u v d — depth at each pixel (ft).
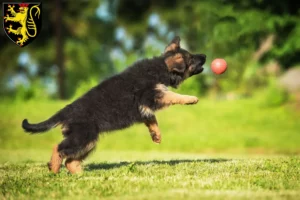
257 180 21.72
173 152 54.75
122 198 18.44
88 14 136.77
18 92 87.92
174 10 133.28
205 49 104.53
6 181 22.80
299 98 74.79
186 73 28.37
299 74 78.54
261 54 85.71
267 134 64.23
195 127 68.23
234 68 102.27
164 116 72.79
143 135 65.51
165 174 23.61
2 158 40.86
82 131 23.99
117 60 88.12
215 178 22.39
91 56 139.85
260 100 77.56
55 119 24.56
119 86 25.48
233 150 58.23
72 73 132.87
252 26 77.97
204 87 107.45
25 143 61.72
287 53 80.33
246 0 80.33
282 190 19.90
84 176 23.66
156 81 26.45
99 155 44.93
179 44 28.50
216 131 66.33
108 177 22.99
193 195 18.61
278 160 28.66
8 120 70.95
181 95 25.94
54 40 127.44
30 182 22.30
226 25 81.10
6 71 134.62
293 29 78.59
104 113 24.64
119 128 25.21
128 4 138.41
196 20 121.60
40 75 137.69
